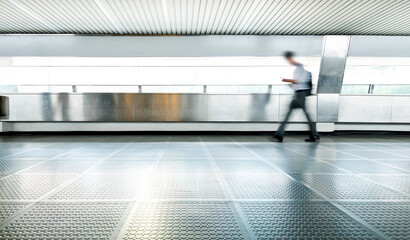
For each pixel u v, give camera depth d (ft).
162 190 6.76
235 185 7.25
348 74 24.58
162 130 25.03
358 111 24.53
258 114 24.59
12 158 11.37
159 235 4.32
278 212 5.37
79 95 24.07
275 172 8.84
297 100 18.01
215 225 4.73
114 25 19.89
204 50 22.59
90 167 9.49
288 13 17.44
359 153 13.19
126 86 24.84
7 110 22.29
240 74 24.52
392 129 24.99
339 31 21.35
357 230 4.58
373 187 7.18
